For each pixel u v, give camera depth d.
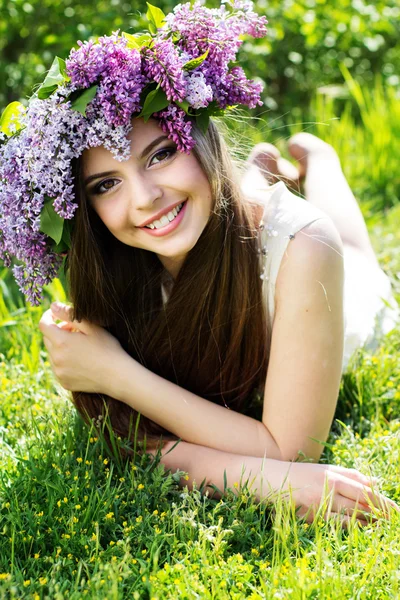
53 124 1.89
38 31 5.05
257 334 2.29
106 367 2.25
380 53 6.38
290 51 5.83
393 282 3.29
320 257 2.14
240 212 2.20
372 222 3.85
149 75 1.90
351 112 5.78
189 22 1.97
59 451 2.16
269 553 1.85
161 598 1.66
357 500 1.92
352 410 2.53
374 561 1.72
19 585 1.70
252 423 2.19
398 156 4.52
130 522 1.88
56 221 1.99
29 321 3.01
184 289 2.25
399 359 2.69
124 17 4.62
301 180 3.51
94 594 1.66
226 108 2.06
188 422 2.18
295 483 2.00
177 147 1.98
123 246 2.30
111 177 1.99
